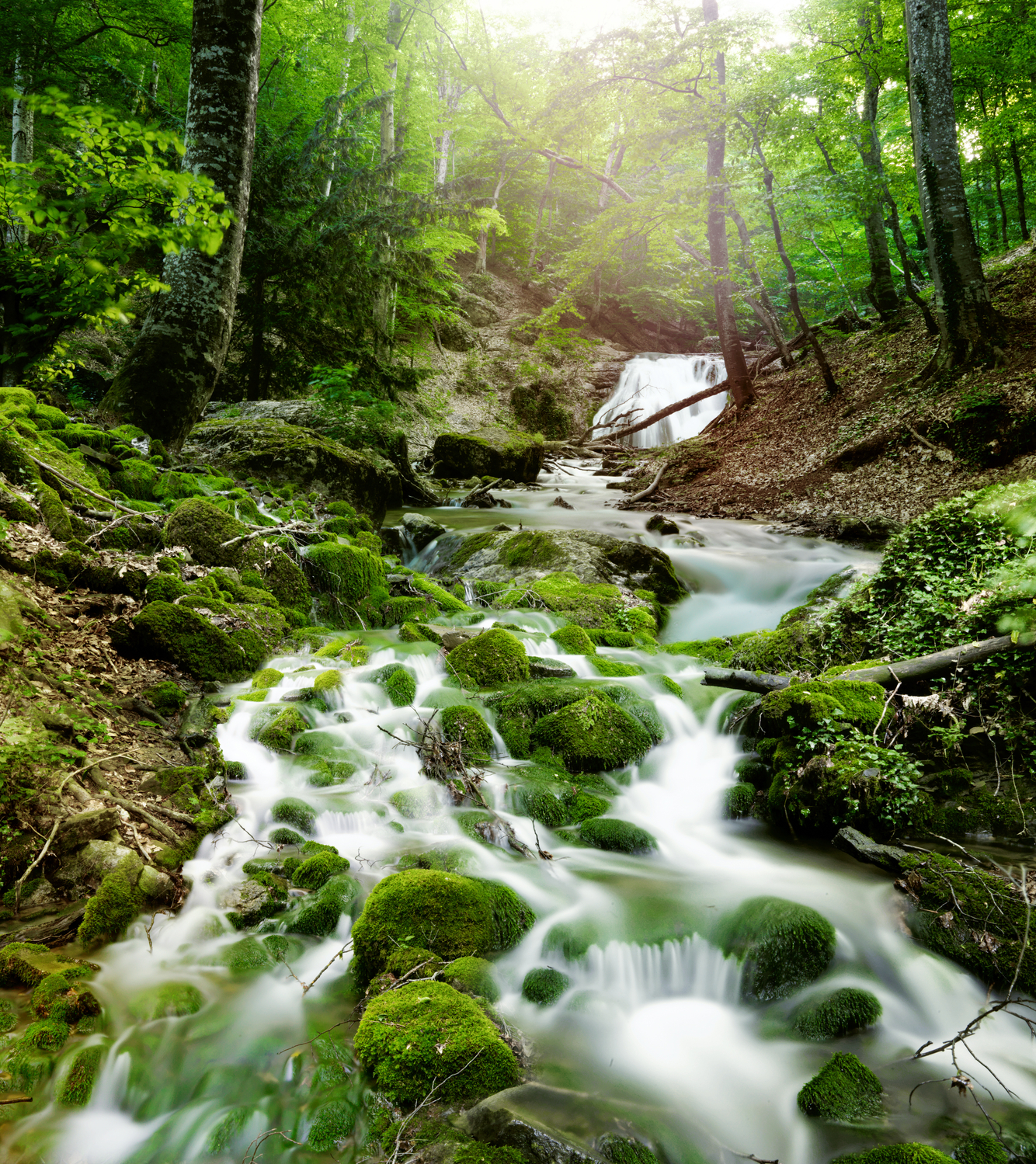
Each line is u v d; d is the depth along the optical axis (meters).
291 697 5.57
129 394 9.68
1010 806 4.36
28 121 14.91
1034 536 5.39
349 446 13.52
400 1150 2.38
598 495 17.20
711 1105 2.79
